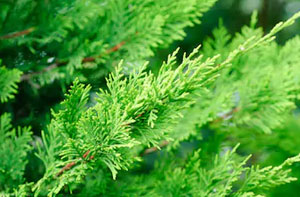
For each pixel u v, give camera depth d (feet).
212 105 3.29
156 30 3.15
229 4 7.16
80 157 2.69
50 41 3.23
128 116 2.64
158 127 2.68
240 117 3.44
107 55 3.22
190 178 3.05
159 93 2.62
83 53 3.18
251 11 7.09
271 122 3.39
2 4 3.22
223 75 3.50
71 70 3.17
